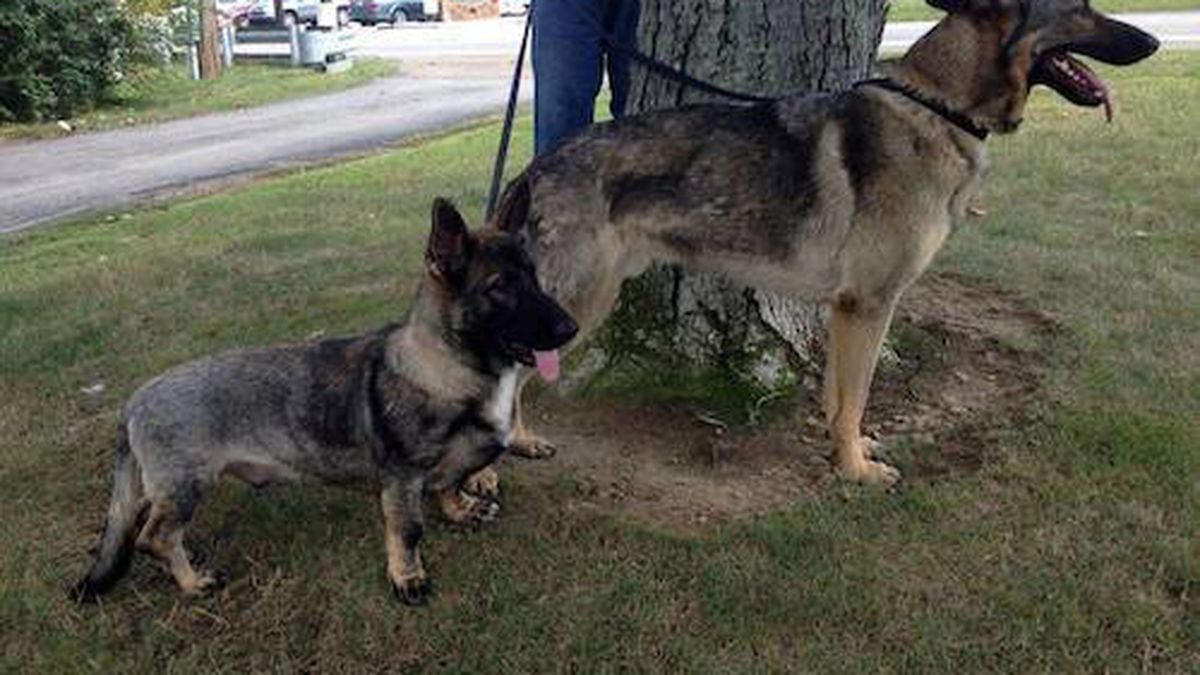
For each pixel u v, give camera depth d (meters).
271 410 1.31
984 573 1.34
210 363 1.32
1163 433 1.62
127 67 7.84
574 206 1.54
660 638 1.25
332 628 1.28
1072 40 1.49
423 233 3.00
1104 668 1.19
